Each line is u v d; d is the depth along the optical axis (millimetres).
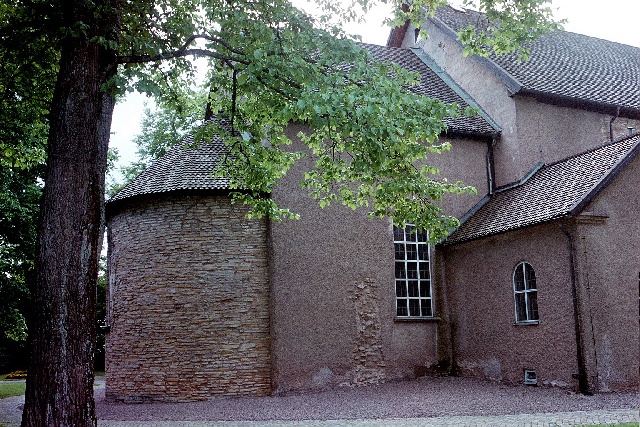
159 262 15656
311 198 16578
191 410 13469
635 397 12664
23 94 13156
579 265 13672
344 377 16078
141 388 15344
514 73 19312
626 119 20375
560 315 14102
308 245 16297
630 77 22047
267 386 15305
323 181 13148
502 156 19062
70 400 7848
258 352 15367
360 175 11344
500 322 15922
